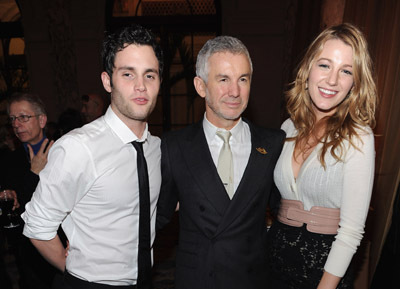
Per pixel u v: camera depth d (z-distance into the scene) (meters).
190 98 5.84
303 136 1.39
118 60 1.17
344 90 1.23
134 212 1.30
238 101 1.24
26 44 5.76
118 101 1.20
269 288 1.36
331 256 1.16
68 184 1.17
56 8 5.51
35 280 1.90
